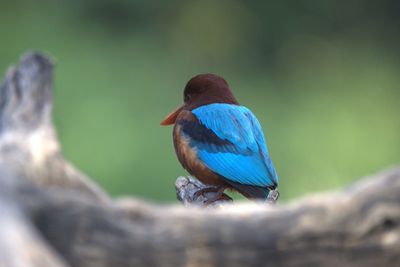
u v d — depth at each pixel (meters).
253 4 25.95
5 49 18.89
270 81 24.97
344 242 4.34
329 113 20.39
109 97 17.17
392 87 24.09
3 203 4.06
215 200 7.84
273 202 7.73
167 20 23.84
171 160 15.97
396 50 26.61
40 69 4.89
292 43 26.08
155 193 15.73
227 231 4.36
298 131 18.95
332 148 18.62
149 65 19.84
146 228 4.33
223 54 25.20
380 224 4.31
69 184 4.65
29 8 19.44
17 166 4.35
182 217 4.38
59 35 19.31
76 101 16.86
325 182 17.64
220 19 25.30
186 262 4.34
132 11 22.81
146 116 17.25
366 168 18.55
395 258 4.34
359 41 26.34
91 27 20.14
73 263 4.29
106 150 15.91
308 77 24.97
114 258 4.30
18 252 3.76
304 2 26.16
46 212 4.25
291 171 17.84
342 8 26.47
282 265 4.37
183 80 20.50
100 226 4.29
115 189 15.71
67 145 15.96
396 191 4.32
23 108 4.79
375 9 26.66
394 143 19.77
